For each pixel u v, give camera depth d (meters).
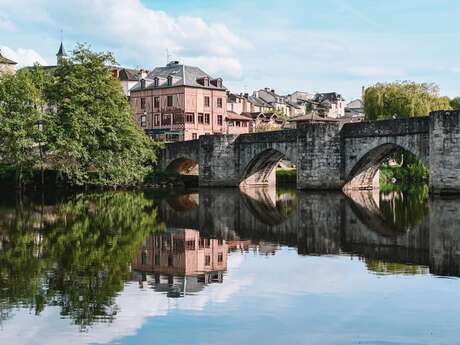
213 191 66.06
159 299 16.58
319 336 13.52
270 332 13.80
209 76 99.31
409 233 29.86
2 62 73.12
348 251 24.81
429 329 13.96
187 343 13.09
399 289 17.66
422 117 50.81
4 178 64.56
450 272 20.05
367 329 13.98
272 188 72.00
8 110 57.22
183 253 24.34
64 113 59.22
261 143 67.88
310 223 34.97
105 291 17.38
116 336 13.51
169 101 94.62
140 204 47.84
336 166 59.72
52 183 66.94
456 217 35.34
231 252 24.81
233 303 16.22
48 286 17.83
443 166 47.94
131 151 63.41
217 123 97.69
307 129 61.25
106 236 28.36
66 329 13.95
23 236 27.92
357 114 176.75
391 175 82.81
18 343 13.06
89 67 61.50
